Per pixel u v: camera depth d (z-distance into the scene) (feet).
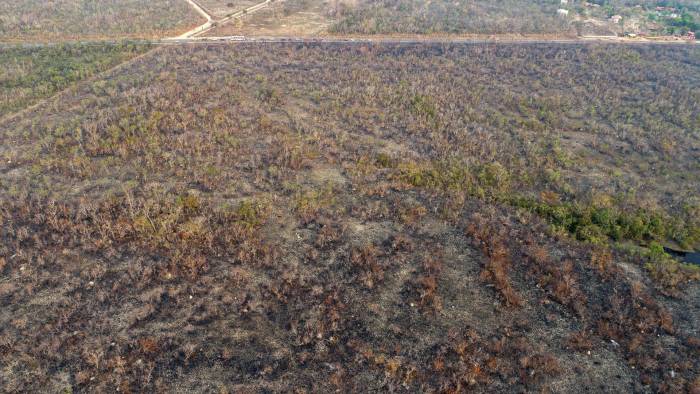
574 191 177.47
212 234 140.26
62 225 139.85
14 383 98.32
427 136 210.79
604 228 157.17
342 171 180.45
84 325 111.55
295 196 161.48
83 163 172.04
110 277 125.18
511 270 133.69
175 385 99.91
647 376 105.09
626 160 202.28
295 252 137.28
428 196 165.99
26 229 138.00
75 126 197.77
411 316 118.32
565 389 102.22
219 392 98.89
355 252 136.26
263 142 196.03
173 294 120.16
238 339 110.63
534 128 222.48
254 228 144.87
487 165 187.73
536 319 118.83
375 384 101.81
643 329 117.08
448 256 138.10
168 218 143.33
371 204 160.04
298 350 108.88
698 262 149.69
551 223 157.07
